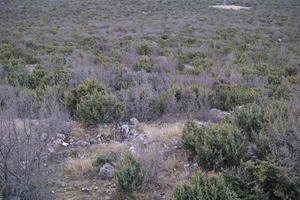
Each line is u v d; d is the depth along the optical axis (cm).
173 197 350
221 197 345
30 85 955
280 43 1948
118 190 392
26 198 348
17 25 2452
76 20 2831
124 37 1969
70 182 424
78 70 1011
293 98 697
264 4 4678
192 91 770
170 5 4309
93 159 483
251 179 382
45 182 390
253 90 824
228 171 396
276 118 519
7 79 964
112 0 4619
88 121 625
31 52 1486
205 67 1209
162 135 564
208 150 441
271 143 429
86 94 731
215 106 777
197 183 352
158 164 450
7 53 1375
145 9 3822
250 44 1853
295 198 365
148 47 1562
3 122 448
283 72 1165
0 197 333
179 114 682
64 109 693
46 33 2109
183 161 473
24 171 350
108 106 632
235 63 1352
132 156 432
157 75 970
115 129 611
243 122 534
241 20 3031
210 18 3123
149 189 402
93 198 387
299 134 411
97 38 1877
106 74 967
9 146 357
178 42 1864
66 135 575
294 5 4459
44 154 460
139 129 609
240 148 446
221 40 1955
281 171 365
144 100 703
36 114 638
